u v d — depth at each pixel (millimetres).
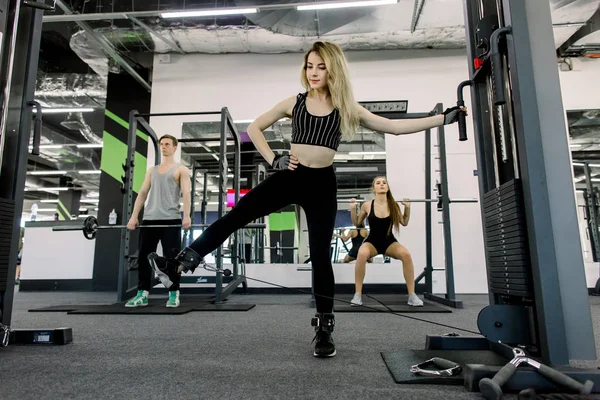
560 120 1166
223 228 1283
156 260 1296
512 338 1192
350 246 5172
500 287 1306
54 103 6582
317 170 1312
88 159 9805
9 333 1544
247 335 1780
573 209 1126
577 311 1084
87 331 1902
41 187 11438
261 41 5137
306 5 4027
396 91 5324
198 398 909
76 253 5402
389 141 5148
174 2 4574
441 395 931
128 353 1398
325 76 1336
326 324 1349
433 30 4746
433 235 4875
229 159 6348
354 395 929
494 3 1485
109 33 5035
